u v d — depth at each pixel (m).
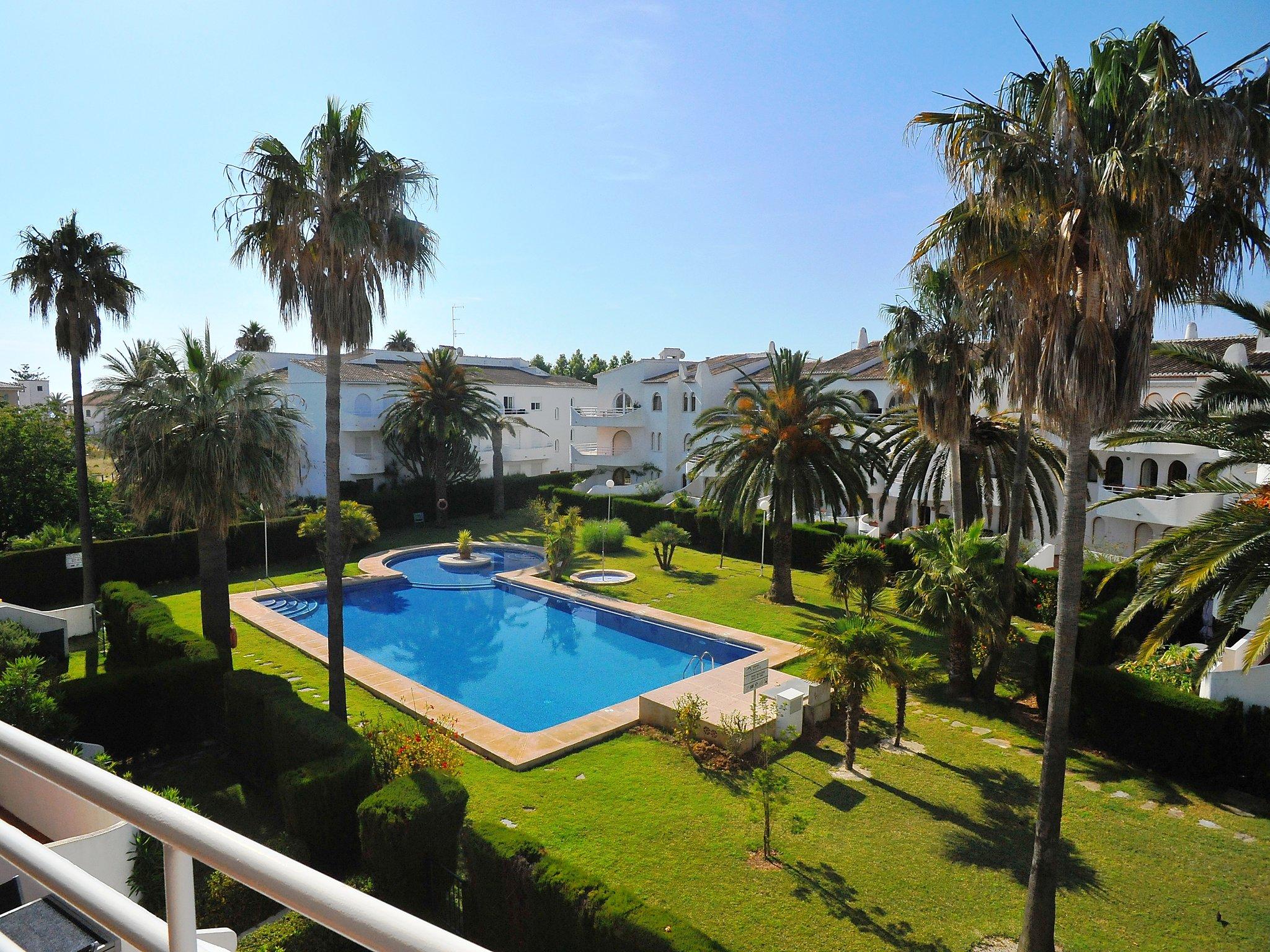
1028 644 21.09
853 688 13.85
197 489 17.05
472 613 26.53
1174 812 12.60
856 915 9.91
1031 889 9.30
